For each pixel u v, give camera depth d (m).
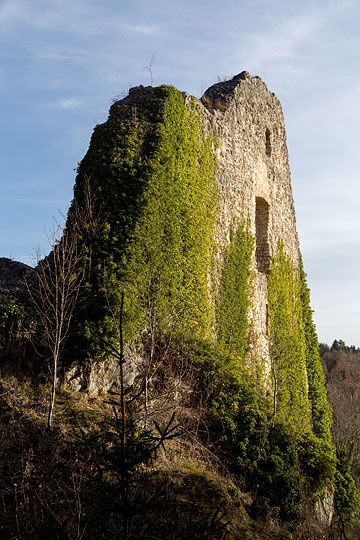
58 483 7.30
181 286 12.44
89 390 9.66
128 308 10.31
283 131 21.70
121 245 11.09
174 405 9.73
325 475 10.70
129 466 4.30
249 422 10.18
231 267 15.38
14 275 11.65
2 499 7.03
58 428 8.30
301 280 22.50
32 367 9.77
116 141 12.19
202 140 14.41
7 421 8.41
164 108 12.87
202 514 7.13
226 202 15.57
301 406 19.33
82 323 10.07
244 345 15.51
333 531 9.14
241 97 17.59
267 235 18.92
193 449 9.18
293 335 19.28
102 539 4.17
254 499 8.77
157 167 12.07
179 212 12.79
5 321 10.17
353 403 42.31
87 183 11.73
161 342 11.02
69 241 11.30
